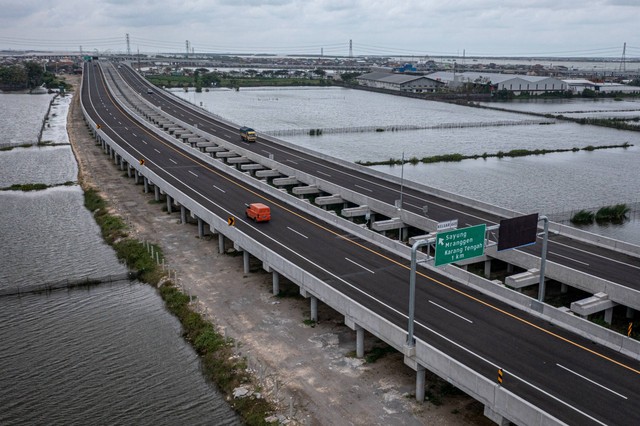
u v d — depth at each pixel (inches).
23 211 3110.2
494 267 2273.6
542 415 1095.0
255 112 7755.9
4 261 2384.4
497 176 4065.0
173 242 2534.5
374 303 1667.1
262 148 4200.3
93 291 2110.0
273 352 1615.4
